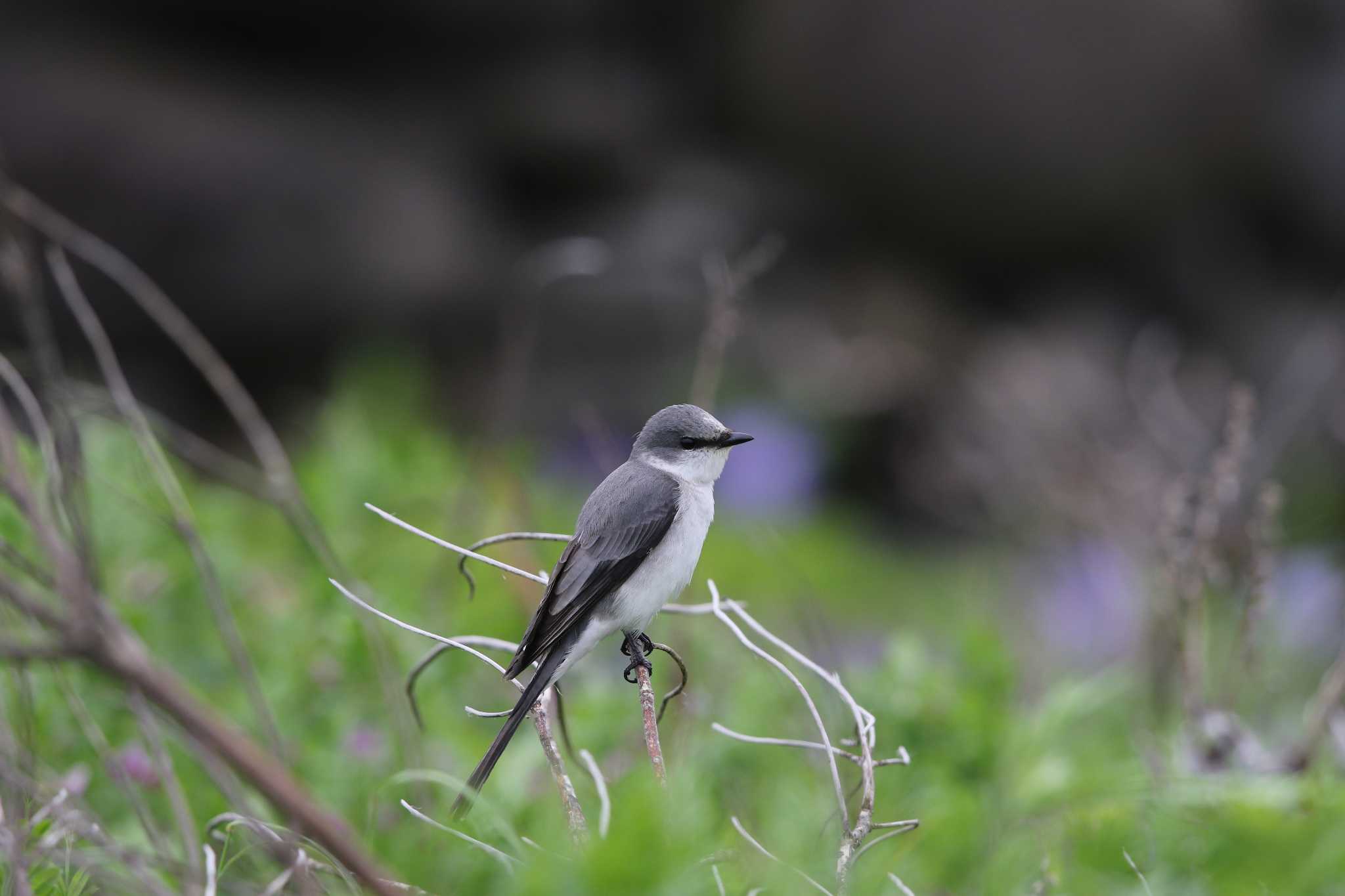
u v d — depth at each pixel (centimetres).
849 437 2177
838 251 2400
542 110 2241
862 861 560
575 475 1939
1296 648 1144
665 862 389
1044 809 669
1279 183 2384
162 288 2038
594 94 2273
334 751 656
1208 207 2384
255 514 1063
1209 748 758
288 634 775
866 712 524
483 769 510
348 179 2133
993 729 706
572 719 714
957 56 2292
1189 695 774
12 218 665
